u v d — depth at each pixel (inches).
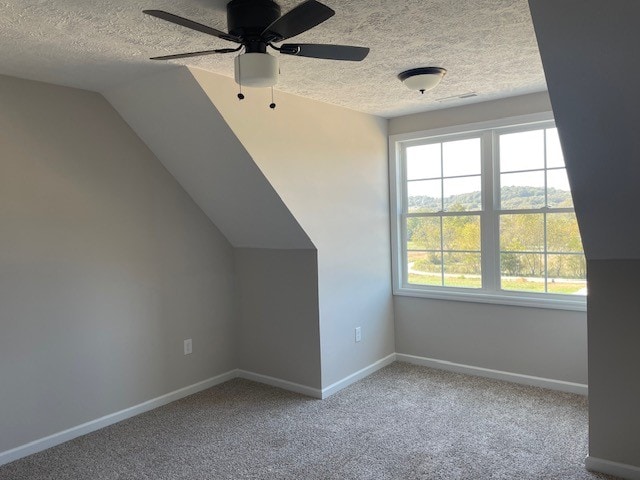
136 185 133.5
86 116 122.5
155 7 76.9
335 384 146.6
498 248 153.6
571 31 64.9
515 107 143.5
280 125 127.2
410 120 165.6
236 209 141.5
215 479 99.3
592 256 98.7
